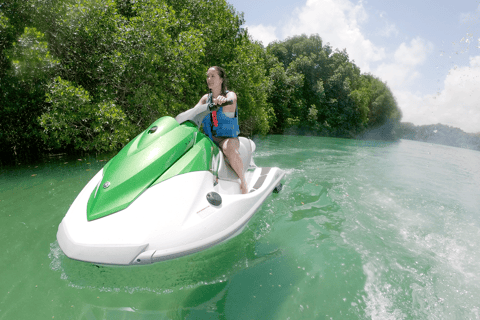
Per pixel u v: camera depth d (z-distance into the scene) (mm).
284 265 2020
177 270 1820
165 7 9414
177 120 2637
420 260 2123
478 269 2016
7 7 6953
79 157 6832
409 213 3154
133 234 1727
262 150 8898
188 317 1507
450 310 1595
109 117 7438
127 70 8195
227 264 2010
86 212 1890
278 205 3195
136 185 1968
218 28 14320
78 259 1652
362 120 52719
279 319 1515
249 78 17562
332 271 1948
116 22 7898
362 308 1605
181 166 2193
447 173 6332
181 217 1897
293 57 48406
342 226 2715
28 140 7734
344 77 49875
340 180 4645
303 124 38781
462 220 2973
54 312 1476
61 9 7152
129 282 1729
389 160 8125
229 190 2684
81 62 8125
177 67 9102
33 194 3391
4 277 1716
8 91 6809
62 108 6965
